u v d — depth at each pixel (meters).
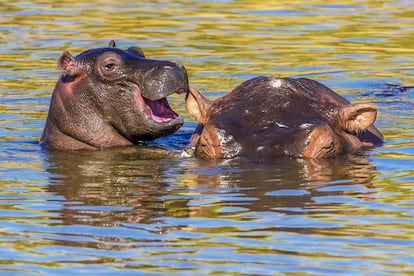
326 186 44.00
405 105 65.12
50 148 55.28
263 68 76.31
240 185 44.41
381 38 87.12
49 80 73.00
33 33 88.62
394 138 54.97
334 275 33.06
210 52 81.62
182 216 39.91
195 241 36.72
